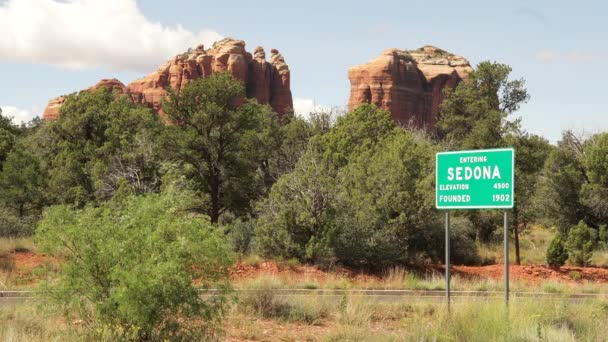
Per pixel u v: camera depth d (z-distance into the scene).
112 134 39.47
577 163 40.31
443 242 30.39
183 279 8.22
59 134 42.09
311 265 24.36
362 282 21.84
